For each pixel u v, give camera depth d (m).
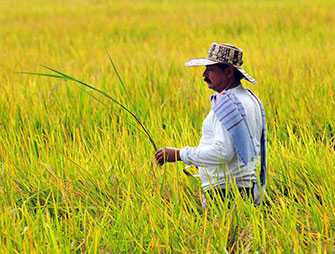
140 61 17.75
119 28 27.64
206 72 7.46
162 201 8.00
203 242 6.73
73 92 13.96
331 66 15.88
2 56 19.78
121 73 15.86
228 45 7.29
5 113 12.68
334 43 21.47
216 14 31.17
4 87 14.33
